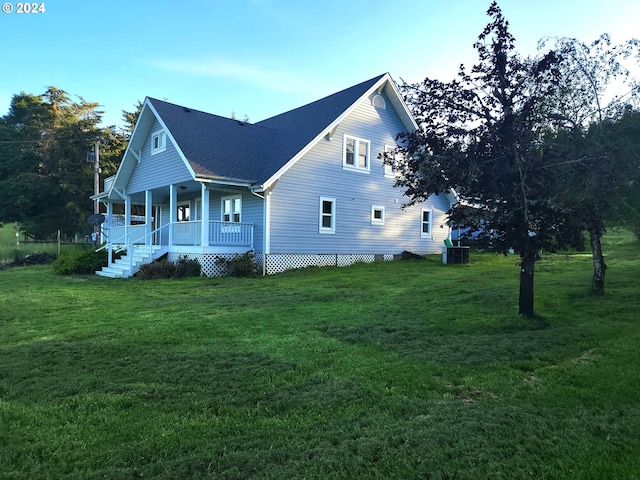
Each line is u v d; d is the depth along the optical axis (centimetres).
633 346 546
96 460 297
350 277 1349
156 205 2475
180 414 369
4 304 962
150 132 1955
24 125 4056
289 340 603
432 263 1809
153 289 1217
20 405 390
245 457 294
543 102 718
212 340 606
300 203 1727
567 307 798
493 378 452
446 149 704
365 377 454
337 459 290
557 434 326
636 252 1800
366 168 1970
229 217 1867
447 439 314
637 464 285
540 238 652
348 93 2008
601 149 671
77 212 3628
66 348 576
